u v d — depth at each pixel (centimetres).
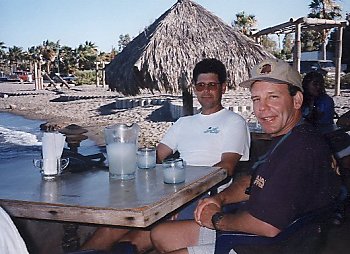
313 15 2486
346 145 339
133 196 193
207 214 208
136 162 243
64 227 271
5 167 268
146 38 640
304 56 2830
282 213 174
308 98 421
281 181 176
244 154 318
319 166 179
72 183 220
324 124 420
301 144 180
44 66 4453
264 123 207
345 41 2586
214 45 634
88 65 5434
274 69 202
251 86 212
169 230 225
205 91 318
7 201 191
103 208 175
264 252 177
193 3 677
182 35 634
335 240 298
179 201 200
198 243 217
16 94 3058
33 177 238
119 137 230
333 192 184
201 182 225
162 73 612
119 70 657
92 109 1983
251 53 646
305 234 177
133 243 238
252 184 205
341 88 2255
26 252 119
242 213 186
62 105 2225
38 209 185
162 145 337
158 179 228
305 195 176
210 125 319
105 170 251
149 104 1930
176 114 1470
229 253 182
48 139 233
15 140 1159
